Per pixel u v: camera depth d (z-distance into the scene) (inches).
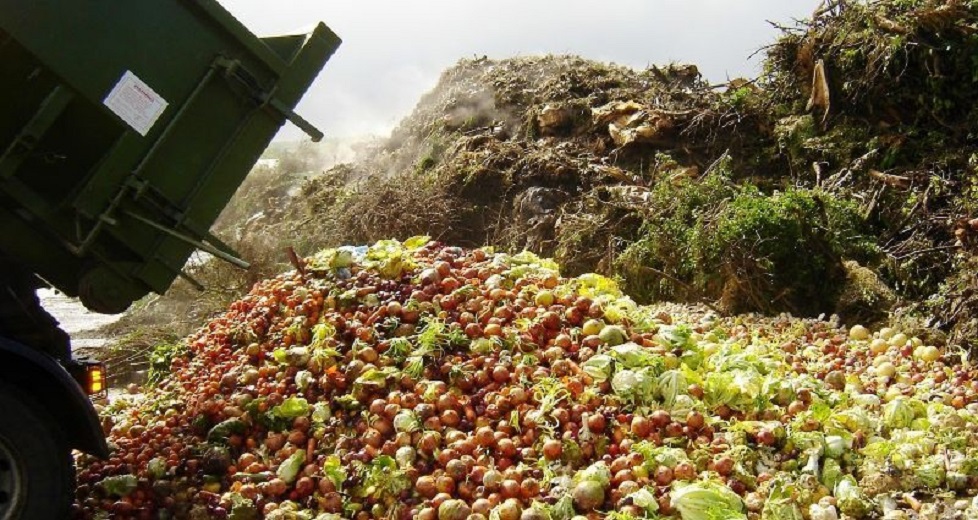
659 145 471.8
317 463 223.6
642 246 382.9
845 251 355.3
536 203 455.8
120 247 216.4
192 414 254.1
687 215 384.8
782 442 208.8
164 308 469.4
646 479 195.8
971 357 287.9
